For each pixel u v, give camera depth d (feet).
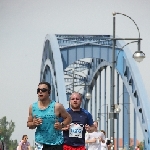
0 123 499.51
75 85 253.03
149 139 196.13
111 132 128.88
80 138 56.13
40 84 46.96
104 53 220.02
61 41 225.35
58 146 46.93
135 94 205.26
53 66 219.20
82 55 221.46
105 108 244.63
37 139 47.01
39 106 47.01
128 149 211.61
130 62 206.39
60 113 47.09
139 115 201.46
